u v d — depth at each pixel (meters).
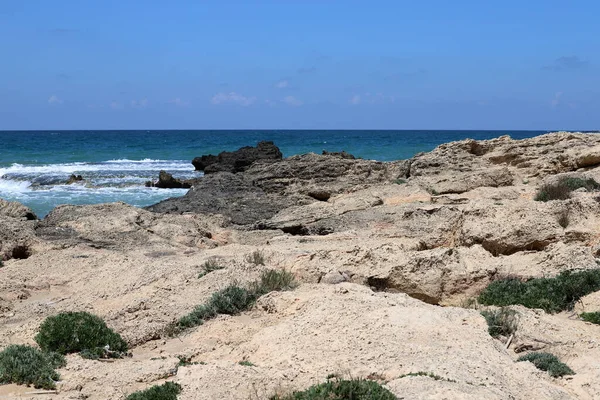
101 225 22.41
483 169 32.38
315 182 35.81
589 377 9.42
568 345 10.98
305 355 9.54
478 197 26.80
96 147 95.25
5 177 51.56
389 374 8.50
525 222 16.78
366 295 11.97
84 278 16.38
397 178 36.47
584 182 25.33
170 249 19.89
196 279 14.74
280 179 36.19
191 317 12.62
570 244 15.77
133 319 12.73
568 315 13.18
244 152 52.59
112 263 17.23
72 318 11.48
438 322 10.38
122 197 42.84
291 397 8.02
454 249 15.27
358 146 99.00
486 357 9.20
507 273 14.65
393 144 105.06
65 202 40.44
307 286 13.95
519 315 11.88
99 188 47.25
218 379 8.55
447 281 14.58
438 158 34.62
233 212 29.48
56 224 22.95
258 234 24.33
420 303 11.73
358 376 8.34
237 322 12.29
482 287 14.53
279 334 10.50
